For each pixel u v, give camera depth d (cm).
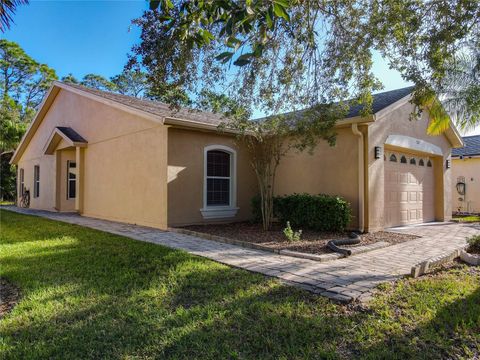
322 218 897
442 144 1301
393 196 1071
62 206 1493
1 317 358
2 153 2125
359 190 926
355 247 708
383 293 428
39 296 411
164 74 598
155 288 442
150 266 545
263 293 425
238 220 1136
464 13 533
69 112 1467
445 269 550
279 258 621
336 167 983
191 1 376
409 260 614
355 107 1055
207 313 362
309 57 684
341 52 659
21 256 619
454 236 892
